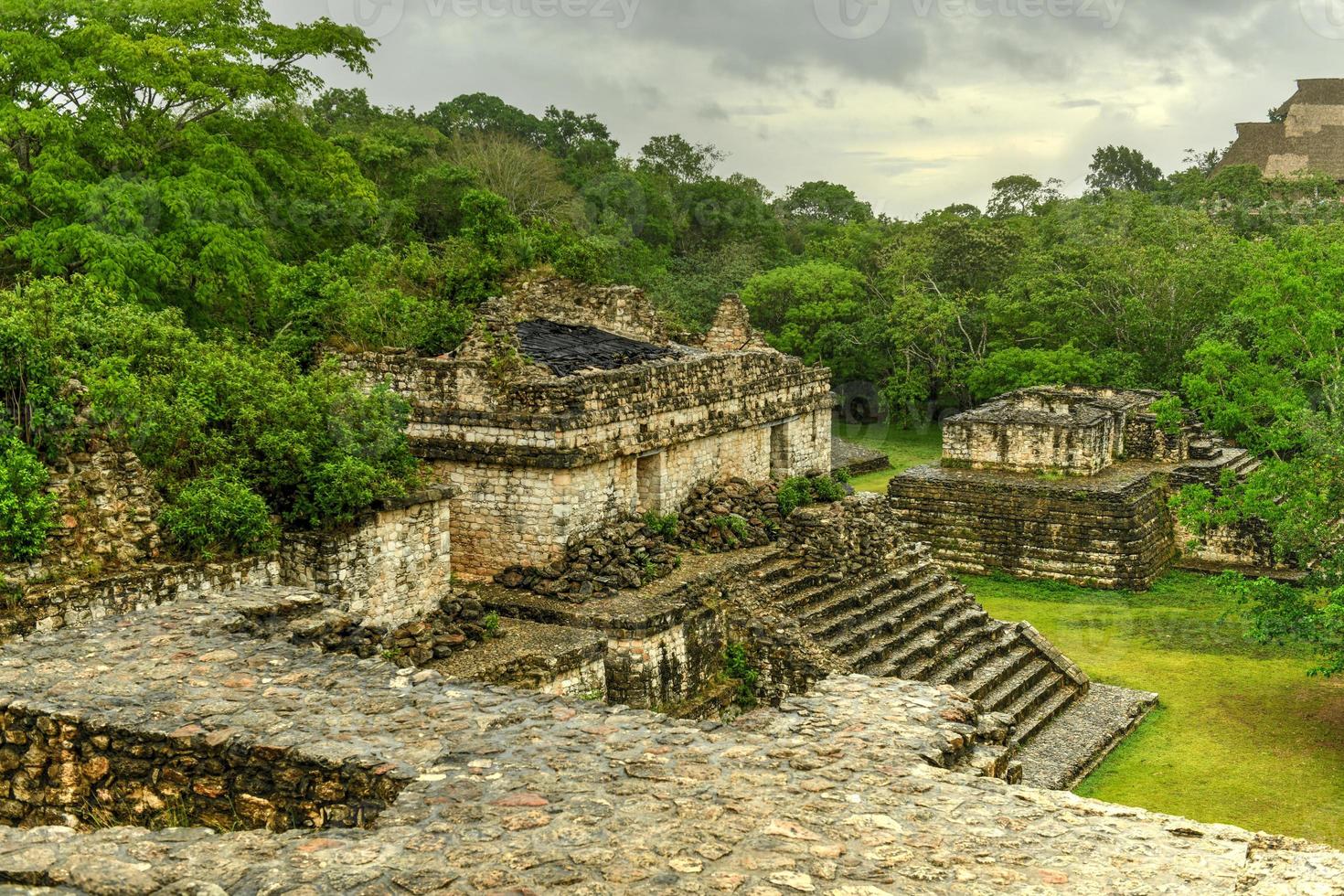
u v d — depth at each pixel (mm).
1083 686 25984
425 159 55781
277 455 18312
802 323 64312
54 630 13297
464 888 7641
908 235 70625
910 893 7715
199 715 10477
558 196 61031
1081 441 38062
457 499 22969
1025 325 59531
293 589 14734
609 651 20438
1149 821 8898
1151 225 60688
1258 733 23938
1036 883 7895
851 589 25109
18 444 14617
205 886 7559
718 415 26547
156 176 25281
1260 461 43250
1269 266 37344
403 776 9320
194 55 26406
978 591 35969
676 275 66562
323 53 29891
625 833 8438
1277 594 25672
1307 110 96688
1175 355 53188
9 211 23734
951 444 40219
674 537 24688
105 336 18406
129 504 15781
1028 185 89562
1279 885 7820
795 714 11234
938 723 11070
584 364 24469
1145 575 36062
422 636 18984
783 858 8148
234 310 26766
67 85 25109
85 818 10531
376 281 28453
